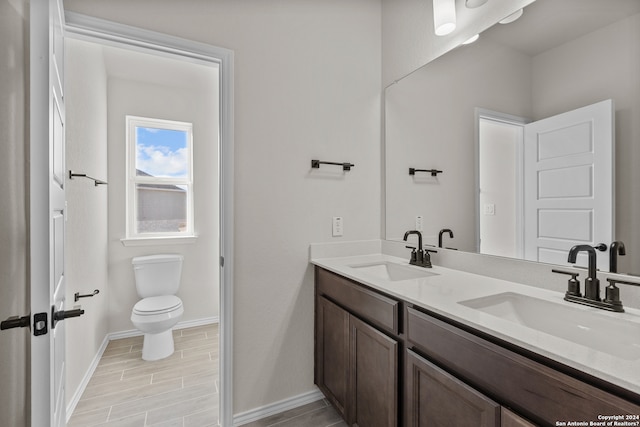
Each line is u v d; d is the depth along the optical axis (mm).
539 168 1205
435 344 987
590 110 1058
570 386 642
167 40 1436
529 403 719
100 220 2318
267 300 1680
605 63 1024
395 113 1930
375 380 1271
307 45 1788
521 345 721
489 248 1399
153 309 2207
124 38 1368
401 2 1882
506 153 1318
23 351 1032
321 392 1829
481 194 1429
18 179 1001
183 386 1948
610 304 917
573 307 958
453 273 1480
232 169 1571
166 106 2795
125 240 2607
